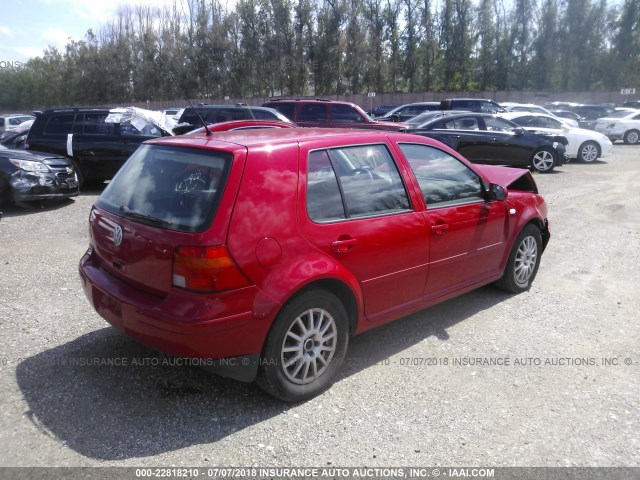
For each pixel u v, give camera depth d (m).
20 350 4.04
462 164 4.66
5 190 9.07
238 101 45.75
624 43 48.09
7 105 56.88
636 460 2.97
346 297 3.69
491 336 4.50
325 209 3.52
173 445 3.01
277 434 3.13
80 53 50.88
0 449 2.93
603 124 27.20
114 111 11.84
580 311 5.07
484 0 48.84
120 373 3.75
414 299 4.20
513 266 5.29
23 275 5.76
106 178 11.80
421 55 48.75
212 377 3.75
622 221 9.03
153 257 3.18
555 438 3.15
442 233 4.26
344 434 3.15
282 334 3.27
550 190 12.11
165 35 47.34
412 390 3.64
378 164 3.96
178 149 3.57
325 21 44.97
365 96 46.44
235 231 3.06
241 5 45.06
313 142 3.59
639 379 3.83
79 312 4.77
